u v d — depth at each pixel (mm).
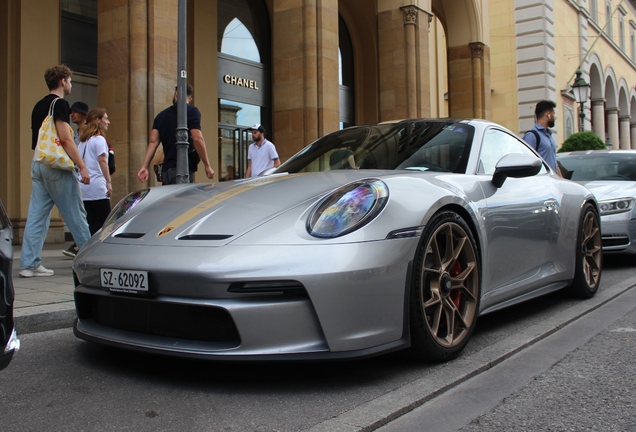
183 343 2285
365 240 2297
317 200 2506
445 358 2652
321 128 9570
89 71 10008
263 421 1997
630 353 2896
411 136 3580
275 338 2182
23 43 8906
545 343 3127
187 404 2170
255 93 13031
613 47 32375
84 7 9930
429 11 12602
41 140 4527
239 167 12594
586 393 2324
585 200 4363
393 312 2361
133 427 1962
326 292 2182
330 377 2471
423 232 2512
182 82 5156
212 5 11758
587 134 16047
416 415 2100
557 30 23547
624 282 5184
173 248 2369
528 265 3502
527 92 22328
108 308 2582
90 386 2377
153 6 7156
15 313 3285
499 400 2248
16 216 8844
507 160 3213
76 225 4809
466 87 15742
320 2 9602
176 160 5301
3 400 2229
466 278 2842
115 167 7035
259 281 2166
